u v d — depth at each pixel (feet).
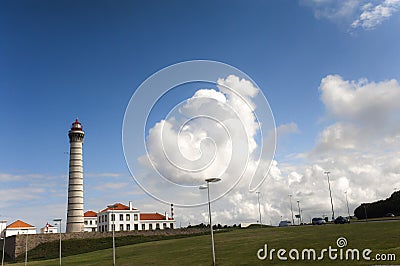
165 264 119.44
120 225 350.84
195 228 291.79
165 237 266.36
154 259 135.13
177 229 287.07
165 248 168.86
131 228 354.13
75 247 246.88
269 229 216.33
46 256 234.17
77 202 310.65
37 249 250.98
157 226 368.07
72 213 307.99
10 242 263.08
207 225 312.91
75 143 321.73
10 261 236.63
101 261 151.33
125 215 354.33
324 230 166.40
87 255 193.26
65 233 266.57
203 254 132.36
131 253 166.40
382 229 140.05
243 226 323.16
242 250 129.59
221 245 152.87
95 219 404.16
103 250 211.00
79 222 307.58
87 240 261.65
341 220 215.51
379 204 312.71
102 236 271.69
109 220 348.79
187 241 188.34
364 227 156.25
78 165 318.65
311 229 181.57
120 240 259.80
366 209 317.22
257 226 321.32
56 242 259.80
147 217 370.12
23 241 252.42
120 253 172.86
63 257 208.03
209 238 189.57
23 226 354.54
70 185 313.32
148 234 277.23
